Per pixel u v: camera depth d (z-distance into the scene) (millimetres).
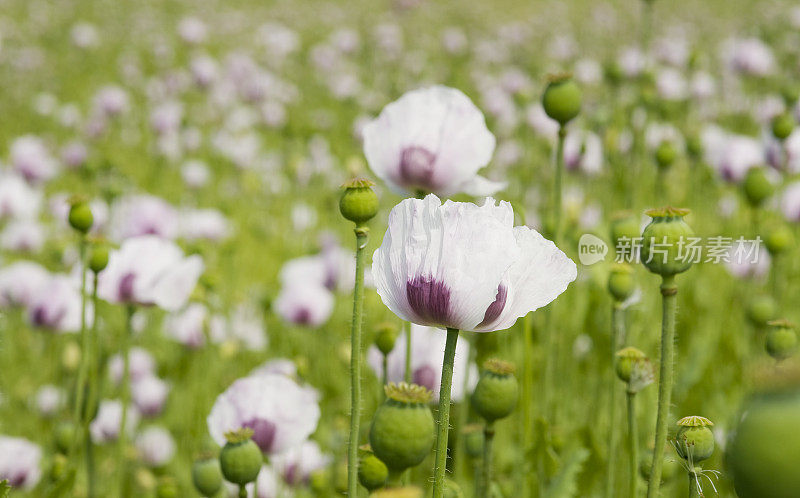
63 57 17703
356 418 2072
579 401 4785
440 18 20719
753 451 1189
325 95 13914
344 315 6172
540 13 22250
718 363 4910
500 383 2477
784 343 2916
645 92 6117
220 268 7363
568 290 5039
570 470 3123
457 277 1848
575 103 3039
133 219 5500
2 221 8172
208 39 19375
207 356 4801
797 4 18219
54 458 3447
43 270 6055
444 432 1908
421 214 1906
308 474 3840
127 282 3354
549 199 5551
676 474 3469
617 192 7027
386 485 2336
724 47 12844
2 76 15430
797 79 9391
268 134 12336
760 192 4680
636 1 23703
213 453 2943
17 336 6082
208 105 13227
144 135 12898
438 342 3492
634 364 2492
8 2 22625
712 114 9555
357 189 2062
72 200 3064
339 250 6270
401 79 11703
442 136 2883
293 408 2863
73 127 12914
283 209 9367
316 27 20141
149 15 21953
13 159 8914
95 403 3531
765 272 5730
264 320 6211
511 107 9195
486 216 1864
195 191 9406
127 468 4445
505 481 3527
